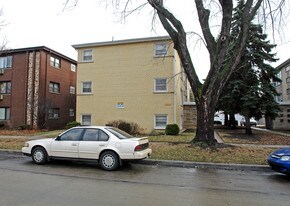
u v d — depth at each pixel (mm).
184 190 5477
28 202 4500
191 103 24375
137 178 6559
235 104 18922
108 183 5984
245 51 18172
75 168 7762
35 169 7527
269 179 6664
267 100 17969
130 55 20297
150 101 19578
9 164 8320
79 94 21281
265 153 9648
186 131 20656
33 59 23891
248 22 10359
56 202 4523
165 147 10789
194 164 8297
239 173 7363
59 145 8117
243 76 18391
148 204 4520
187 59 10953
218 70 10328
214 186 5871
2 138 15227
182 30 10969
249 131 18906
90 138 7930
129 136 8297
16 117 23891
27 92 23766
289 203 4691
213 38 11016
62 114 27203
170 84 19234
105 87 20719
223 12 10242
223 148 10336
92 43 20922
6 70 24719
